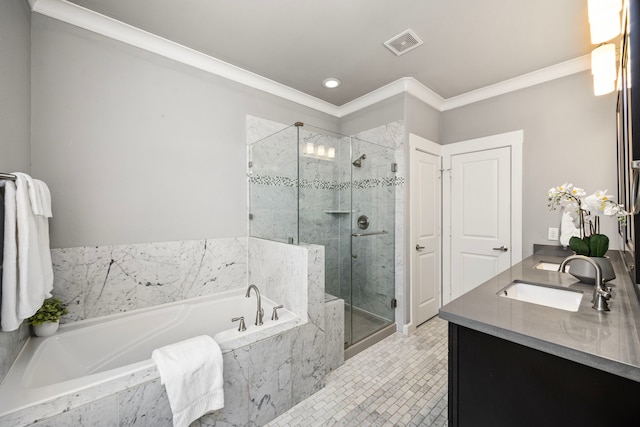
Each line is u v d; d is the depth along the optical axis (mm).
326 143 2658
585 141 2264
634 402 782
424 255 2959
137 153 1994
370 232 2789
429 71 2451
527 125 2559
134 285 1987
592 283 1439
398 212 2738
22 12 1499
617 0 1222
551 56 2205
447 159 3145
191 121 2240
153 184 2064
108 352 1760
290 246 2002
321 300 1932
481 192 2877
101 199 1856
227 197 2449
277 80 2631
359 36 1965
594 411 849
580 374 874
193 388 1269
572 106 2322
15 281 1161
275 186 2385
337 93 2920
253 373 1554
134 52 1973
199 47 2117
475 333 1101
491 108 2791
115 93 1901
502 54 2178
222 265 2416
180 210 2191
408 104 2707
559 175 2391
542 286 1492
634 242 1065
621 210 1441
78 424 1054
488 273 2828
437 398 1796
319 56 2229
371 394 1843
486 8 1674
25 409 1025
